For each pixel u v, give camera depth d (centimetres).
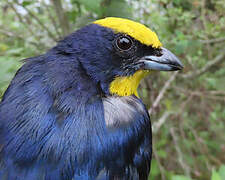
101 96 13
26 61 13
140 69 14
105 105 13
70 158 11
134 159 13
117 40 13
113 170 12
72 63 13
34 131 12
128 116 13
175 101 26
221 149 28
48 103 12
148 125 14
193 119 27
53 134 12
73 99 12
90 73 13
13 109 12
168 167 26
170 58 14
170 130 24
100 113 12
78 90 12
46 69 13
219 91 25
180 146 27
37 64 13
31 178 11
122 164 12
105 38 13
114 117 12
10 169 12
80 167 12
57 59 13
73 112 12
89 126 12
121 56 13
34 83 12
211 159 27
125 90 14
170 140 27
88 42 13
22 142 12
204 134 28
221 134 28
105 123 12
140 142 13
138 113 13
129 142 12
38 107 12
